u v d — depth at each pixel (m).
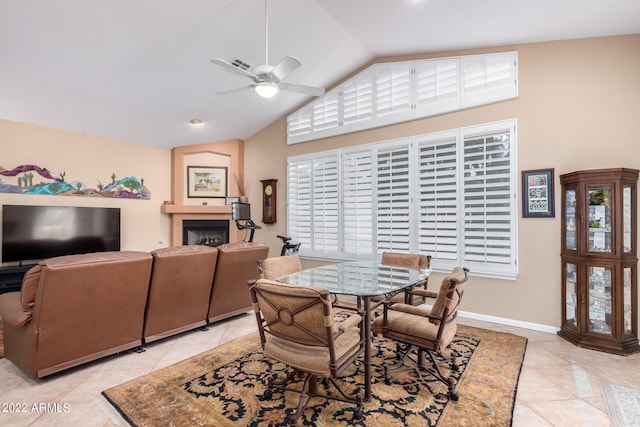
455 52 3.83
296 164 5.35
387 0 2.93
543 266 3.29
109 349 2.56
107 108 4.37
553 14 2.76
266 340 2.01
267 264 2.99
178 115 4.89
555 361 2.61
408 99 4.15
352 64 4.52
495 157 3.57
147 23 2.99
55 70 3.41
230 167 6.22
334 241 4.84
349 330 2.02
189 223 5.97
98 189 5.19
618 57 3.00
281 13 3.22
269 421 1.86
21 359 2.30
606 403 2.03
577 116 3.15
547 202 3.26
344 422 1.85
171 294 2.90
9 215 4.23
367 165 4.51
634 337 2.80
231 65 2.59
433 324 2.16
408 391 2.17
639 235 2.86
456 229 3.77
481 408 1.97
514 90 3.44
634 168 2.92
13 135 4.39
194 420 1.87
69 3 2.62
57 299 2.18
